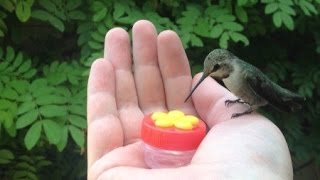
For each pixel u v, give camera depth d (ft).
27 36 1.67
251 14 1.71
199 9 1.55
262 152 0.84
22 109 1.28
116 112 1.01
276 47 1.91
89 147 0.97
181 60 1.12
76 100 1.35
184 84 1.12
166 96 1.12
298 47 1.95
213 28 1.49
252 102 1.10
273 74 1.86
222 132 0.91
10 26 1.64
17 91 1.33
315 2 1.67
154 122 0.93
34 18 1.55
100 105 1.00
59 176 1.69
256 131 0.91
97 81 1.02
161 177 0.78
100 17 1.46
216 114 1.07
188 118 0.94
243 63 1.11
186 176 0.78
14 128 1.29
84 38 1.50
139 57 1.10
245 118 0.99
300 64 1.91
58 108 1.29
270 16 1.73
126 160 0.90
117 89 1.06
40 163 1.55
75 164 1.69
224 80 1.11
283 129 1.88
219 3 1.57
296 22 1.81
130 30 1.48
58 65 1.45
